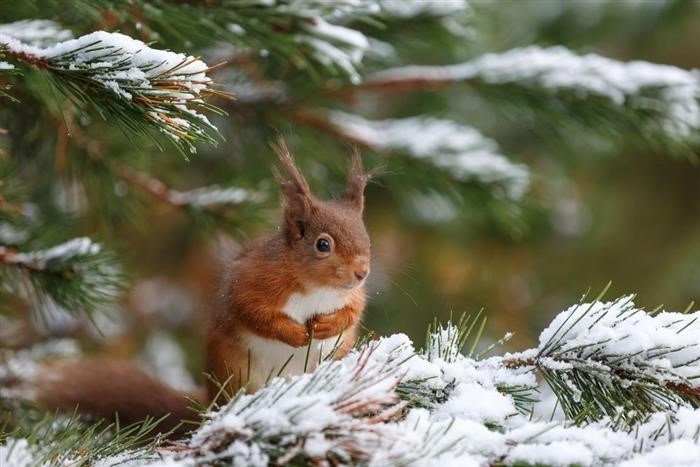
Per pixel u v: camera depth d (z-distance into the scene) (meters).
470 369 4.65
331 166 5.04
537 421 4.64
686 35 6.28
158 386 4.88
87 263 4.83
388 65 5.05
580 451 4.56
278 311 4.79
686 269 6.21
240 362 4.79
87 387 4.88
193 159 5.16
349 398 4.56
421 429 4.57
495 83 5.02
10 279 4.84
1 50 4.62
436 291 5.43
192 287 5.68
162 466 4.54
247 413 4.56
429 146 5.03
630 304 4.68
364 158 5.03
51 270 4.82
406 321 5.36
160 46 4.84
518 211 5.05
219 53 4.96
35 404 4.87
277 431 4.55
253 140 5.02
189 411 4.86
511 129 5.49
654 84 5.00
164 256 5.64
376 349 4.64
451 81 5.02
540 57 5.03
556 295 5.98
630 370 4.65
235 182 5.00
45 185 5.05
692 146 5.07
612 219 6.27
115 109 4.64
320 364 4.62
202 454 4.55
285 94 5.00
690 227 6.25
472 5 5.12
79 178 4.96
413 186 5.04
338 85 5.00
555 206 5.82
